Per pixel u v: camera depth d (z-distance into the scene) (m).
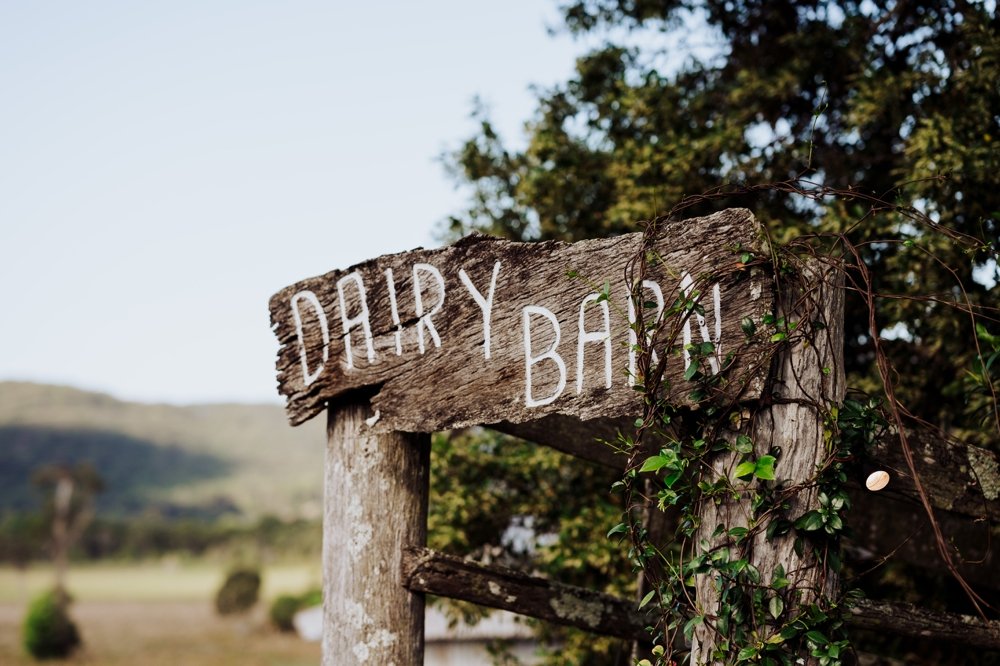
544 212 7.05
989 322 4.93
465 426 3.38
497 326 3.36
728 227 2.91
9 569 74.31
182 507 158.62
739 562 2.71
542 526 6.44
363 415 3.67
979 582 4.36
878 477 2.76
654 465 2.85
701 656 2.83
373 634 3.53
